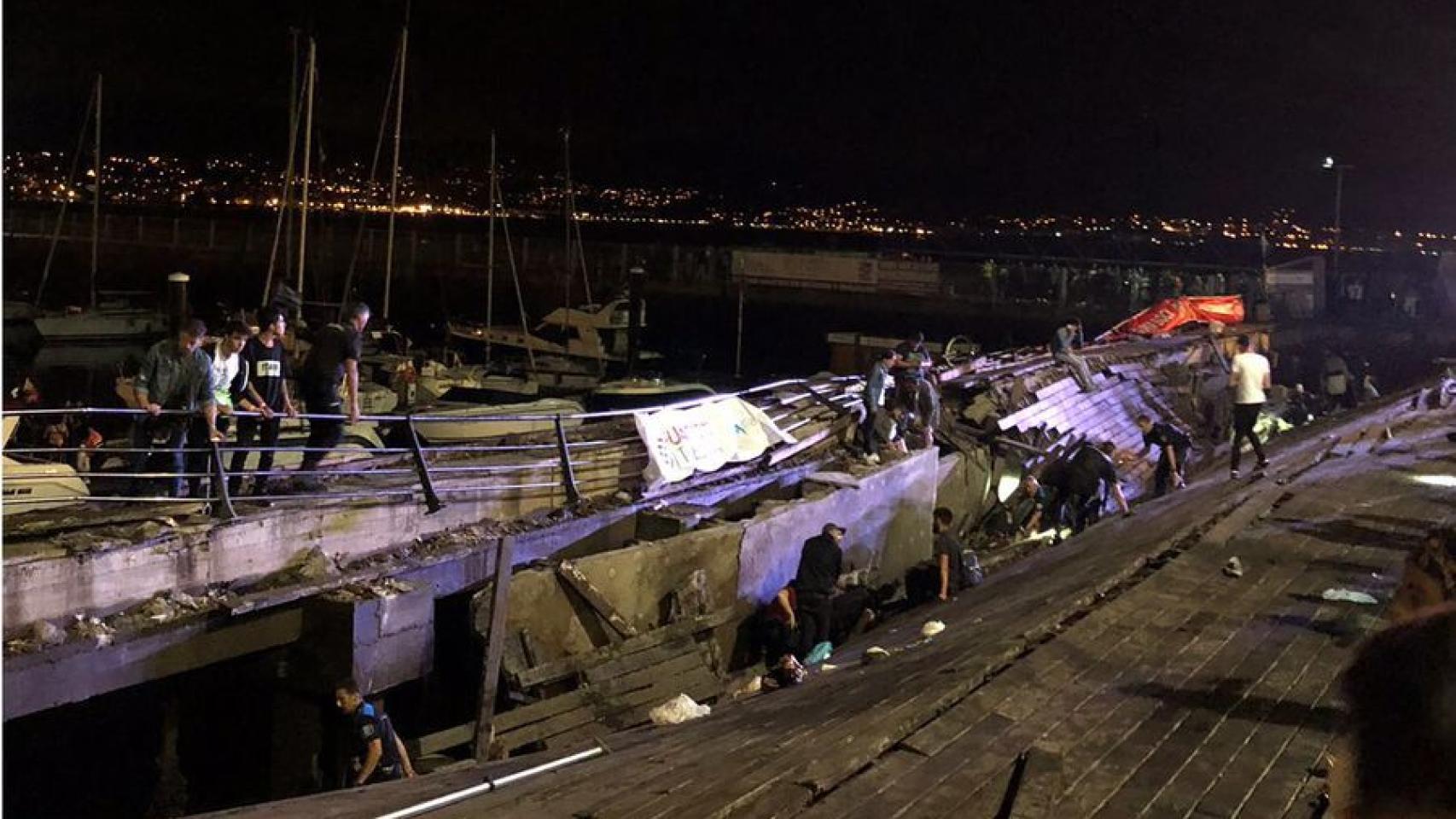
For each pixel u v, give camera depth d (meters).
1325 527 12.06
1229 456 22.66
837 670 11.03
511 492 13.20
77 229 81.94
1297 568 10.33
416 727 11.63
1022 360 27.92
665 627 12.37
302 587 10.19
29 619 8.86
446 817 6.02
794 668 11.14
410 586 10.52
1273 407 28.56
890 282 52.75
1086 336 46.09
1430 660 1.52
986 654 7.80
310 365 12.08
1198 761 6.00
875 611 15.41
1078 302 47.62
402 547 11.75
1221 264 54.50
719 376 48.09
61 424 18.66
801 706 8.32
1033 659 7.70
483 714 10.24
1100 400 26.98
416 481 12.40
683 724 9.14
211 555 10.09
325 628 9.96
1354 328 39.88
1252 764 5.96
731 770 6.02
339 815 6.50
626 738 8.73
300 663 10.06
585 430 15.73
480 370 39.31
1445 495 13.87
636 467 14.79
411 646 10.35
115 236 81.12
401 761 8.77
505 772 7.71
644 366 46.34
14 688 8.34
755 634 13.77
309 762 10.08
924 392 19.36
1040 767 5.30
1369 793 1.52
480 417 13.45
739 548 13.66
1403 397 25.80
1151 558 10.70
